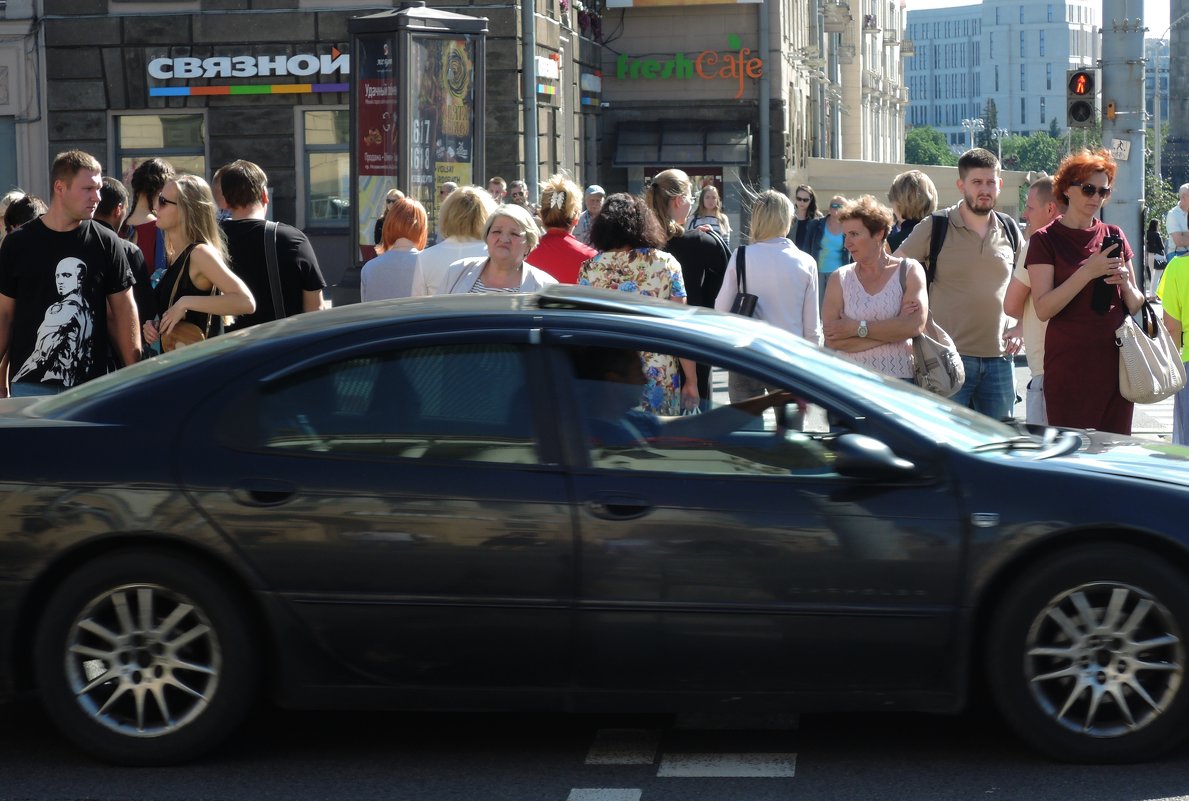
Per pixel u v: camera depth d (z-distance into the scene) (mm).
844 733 9352
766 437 8688
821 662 8562
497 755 9000
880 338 12781
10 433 8797
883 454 8516
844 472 8516
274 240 13453
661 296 13289
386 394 8781
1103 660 8578
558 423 8688
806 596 8508
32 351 12109
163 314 12812
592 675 8625
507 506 8547
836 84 98312
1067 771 8602
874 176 56188
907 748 9047
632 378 8797
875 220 12797
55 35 47781
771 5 66250
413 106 28281
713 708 8656
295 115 47688
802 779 8555
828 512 8508
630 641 8555
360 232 28938
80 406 8969
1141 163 30328
